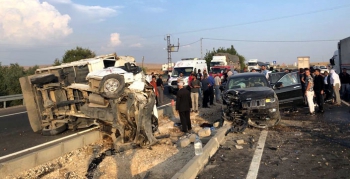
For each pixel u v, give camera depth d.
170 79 26.27
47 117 11.20
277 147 7.76
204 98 16.75
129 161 7.57
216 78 19.02
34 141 10.09
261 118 10.20
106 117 8.61
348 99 17.44
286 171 5.99
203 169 6.33
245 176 5.81
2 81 26.55
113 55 12.02
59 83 10.71
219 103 18.61
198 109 16.00
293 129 9.82
